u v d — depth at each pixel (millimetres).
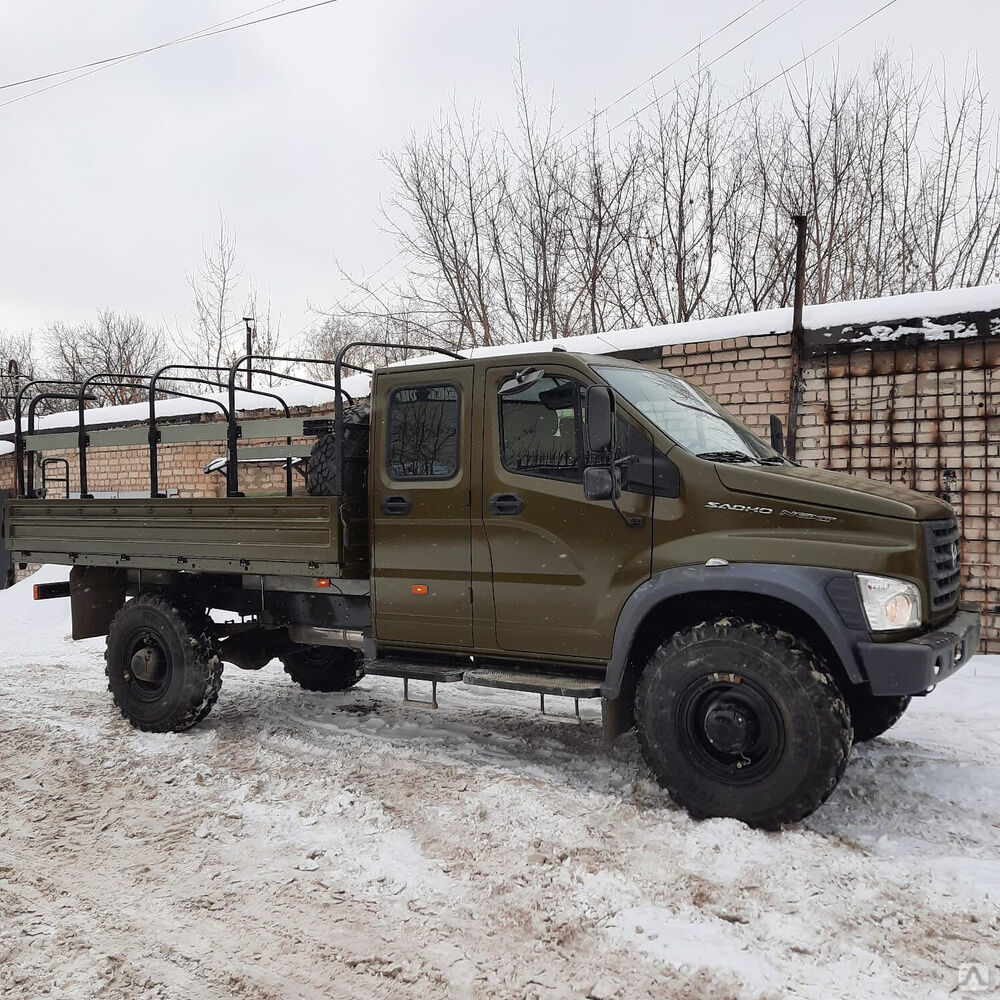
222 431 6090
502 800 4195
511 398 4488
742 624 3846
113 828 4020
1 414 23797
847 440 7344
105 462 13180
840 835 3783
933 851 3619
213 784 4578
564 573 4301
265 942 2998
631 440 4152
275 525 5059
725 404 7918
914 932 2977
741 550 3879
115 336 33125
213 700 5570
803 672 3660
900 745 4961
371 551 4895
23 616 10609
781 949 2879
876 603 3654
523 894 3281
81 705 6328
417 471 4750
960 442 6887
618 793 4320
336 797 4289
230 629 5844
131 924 3133
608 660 4215
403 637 4840
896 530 3705
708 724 3820
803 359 7523
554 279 16531
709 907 3164
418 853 3662
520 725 5633
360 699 6406
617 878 3375
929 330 6906
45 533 6320
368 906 3230
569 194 16281
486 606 4539
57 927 3117
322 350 24422
